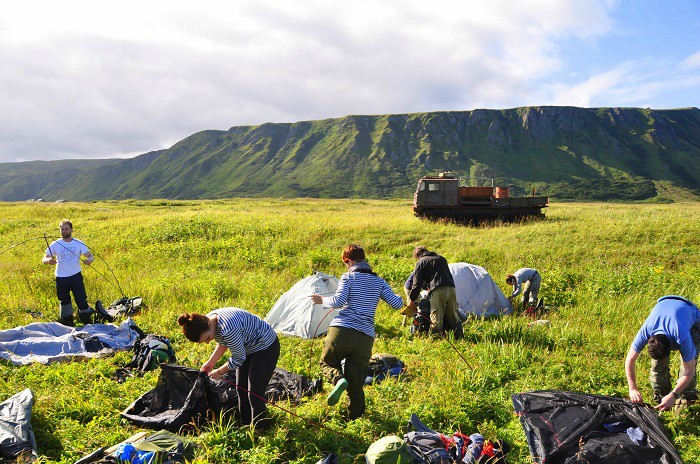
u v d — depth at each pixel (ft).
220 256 49.21
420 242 56.03
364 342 15.70
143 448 12.69
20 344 22.09
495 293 31.81
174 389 15.67
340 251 51.44
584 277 39.09
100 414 15.81
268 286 35.83
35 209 93.35
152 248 52.16
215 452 13.34
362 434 14.79
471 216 82.64
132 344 22.79
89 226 70.59
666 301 15.98
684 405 16.05
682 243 49.29
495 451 13.52
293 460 13.58
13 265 43.16
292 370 20.29
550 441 14.03
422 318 25.54
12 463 12.65
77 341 22.80
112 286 34.17
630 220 62.64
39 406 15.60
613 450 13.25
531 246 50.75
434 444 13.67
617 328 26.12
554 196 597.93
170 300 31.40
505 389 18.67
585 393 16.56
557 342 24.06
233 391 16.19
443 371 19.83
